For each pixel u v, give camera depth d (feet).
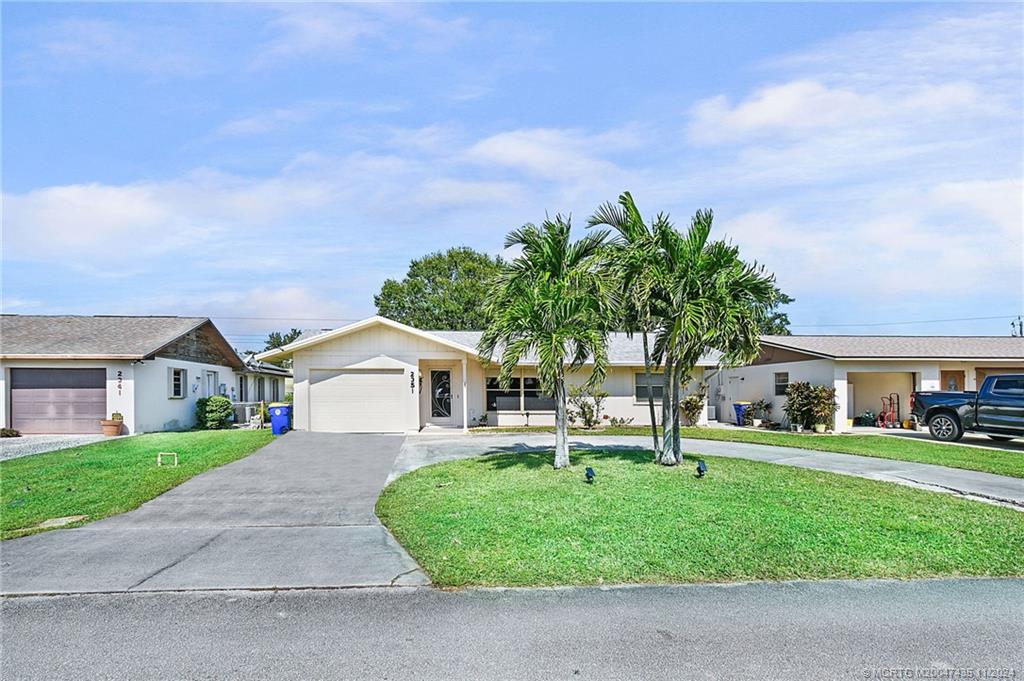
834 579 18.70
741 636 14.57
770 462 43.39
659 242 38.17
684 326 35.42
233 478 37.45
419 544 22.43
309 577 19.16
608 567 19.54
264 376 116.06
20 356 63.31
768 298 38.55
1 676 12.69
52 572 19.72
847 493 30.25
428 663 13.23
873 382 82.28
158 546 22.80
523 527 23.94
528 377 76.89
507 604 16.76
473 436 62.13
